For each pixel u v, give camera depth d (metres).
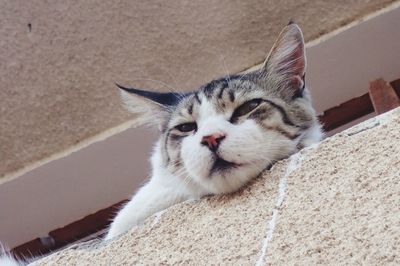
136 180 1.00
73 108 0.96
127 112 0.97
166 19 0.91
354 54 0.97
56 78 0.94
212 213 0.59
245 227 0.56
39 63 0.92
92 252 0.60
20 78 0.93
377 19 0.95
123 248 0.59
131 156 0.99
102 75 0.94
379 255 0.49
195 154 0.67
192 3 0.90
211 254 0.55
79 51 0.92
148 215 0.71
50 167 0.99
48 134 0.98
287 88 0.74
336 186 0.55
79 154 0.99
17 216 1.02
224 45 0.95
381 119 0.58
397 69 0.98
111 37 0.92
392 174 0.53
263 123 0.69
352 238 0.51
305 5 0.93
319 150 0.58
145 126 0.91
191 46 0.94
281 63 0.75
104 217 1.01
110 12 0.89
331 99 0.98
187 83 0.98
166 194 0.71
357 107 0.97
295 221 0.54
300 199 0.55
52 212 1.02
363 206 0.52
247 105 0.71
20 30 0.89
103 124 0.98
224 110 0.70
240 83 0.74
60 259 0.60
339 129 0.97
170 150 0.72
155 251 0.57
